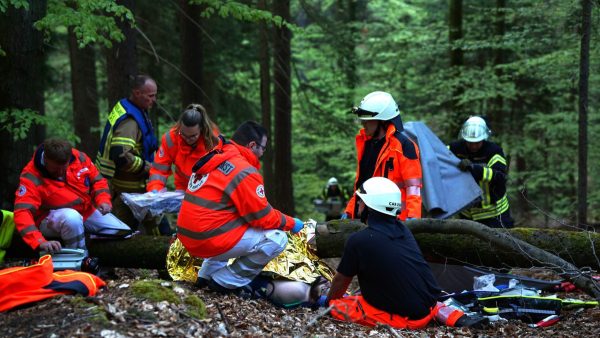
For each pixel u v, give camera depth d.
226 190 4.43
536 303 5.00
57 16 6.58
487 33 15.81
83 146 14.51
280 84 13.67
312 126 15.77
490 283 5.41
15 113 6.60
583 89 8.58
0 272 4.14
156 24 14.10
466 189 5.75
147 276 5.98
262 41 12.59
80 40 6.76
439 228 5.19
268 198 13.36
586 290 4.79
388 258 4.34
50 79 14.61
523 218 15.60
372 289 4.40
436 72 16.44
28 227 4.72
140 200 5.36
